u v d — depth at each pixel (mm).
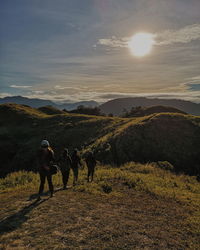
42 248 4414
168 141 25156
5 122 56531
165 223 6277
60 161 9852
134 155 23625
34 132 46719
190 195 10633
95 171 15977
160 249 4727
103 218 6207
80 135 39438
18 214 6227
